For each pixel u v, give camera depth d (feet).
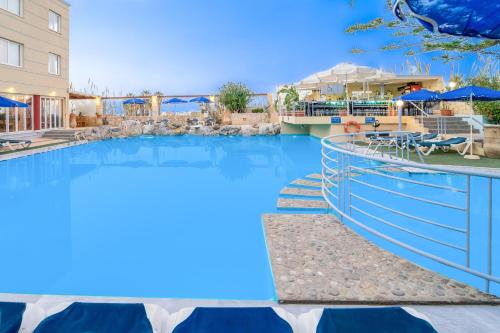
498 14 8.54
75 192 30.04
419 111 63.41
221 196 28.48
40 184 33.12
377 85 80.69
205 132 87.40
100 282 13.93
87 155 52.80
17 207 25.38
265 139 77.15
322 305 9.66
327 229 16.30
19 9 63.82
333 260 12.66
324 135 68.54
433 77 69.31
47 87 71.72
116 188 31.71
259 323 8.05
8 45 61.26
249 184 33.09
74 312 8.39
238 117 100.07
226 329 7.88
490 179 10.24
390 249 16.63
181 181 34.76
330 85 80.74
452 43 16.92
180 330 7.84
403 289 10.39
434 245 17.02
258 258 16.26
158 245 17.98
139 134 85.20
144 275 14.55
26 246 17.87
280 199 25.59
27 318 8.21
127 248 17.61
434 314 9.16
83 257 16.46
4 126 60.90
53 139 66.23
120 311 8.43
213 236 19.29
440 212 21.89
